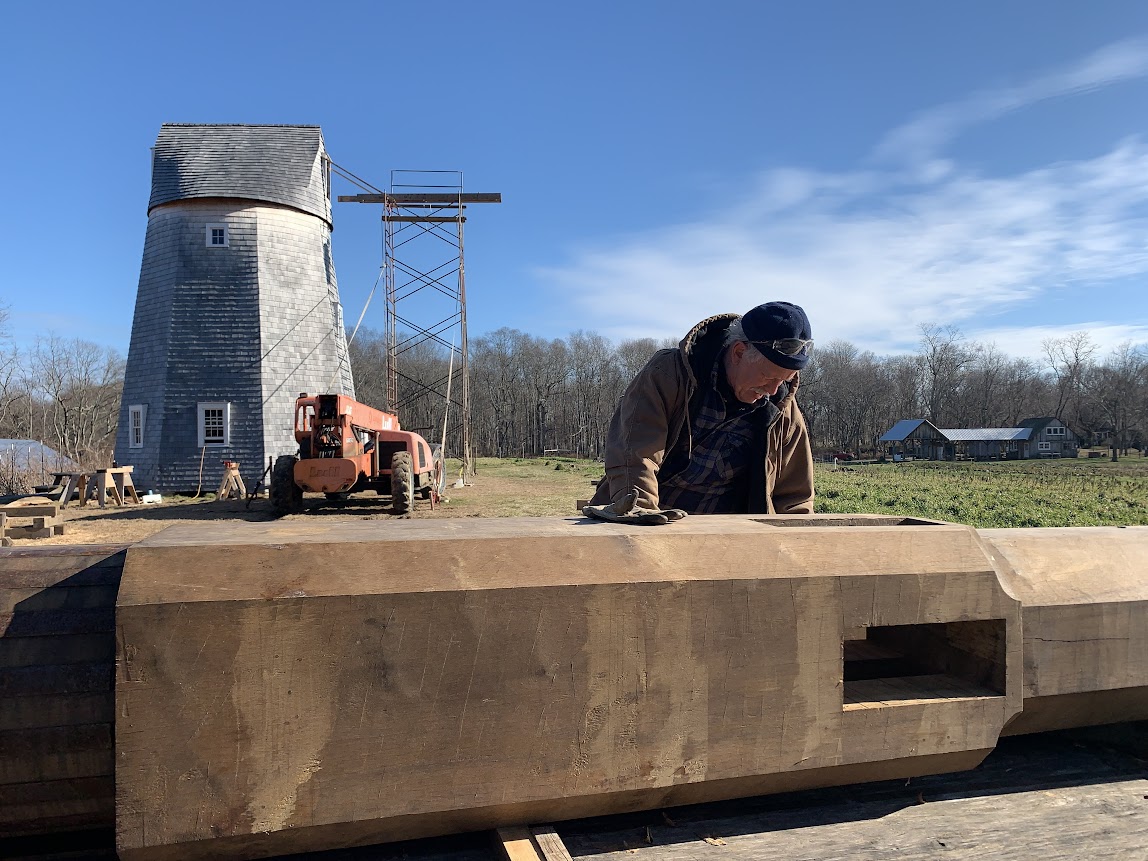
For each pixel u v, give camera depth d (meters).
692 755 1.61
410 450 16.19
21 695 1.40
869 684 1.90
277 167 22.94
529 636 1.51
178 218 22.14
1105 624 1.97
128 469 19.42
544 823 1.62
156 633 1.35
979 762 1.85
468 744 1.48
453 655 1.47
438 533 1.62
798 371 2.38
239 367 21.80
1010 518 19.19
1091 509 21.56
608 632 1.55
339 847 1.51
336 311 24.91
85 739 1.41
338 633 1.42
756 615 1.64
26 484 26.34
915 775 1.84
